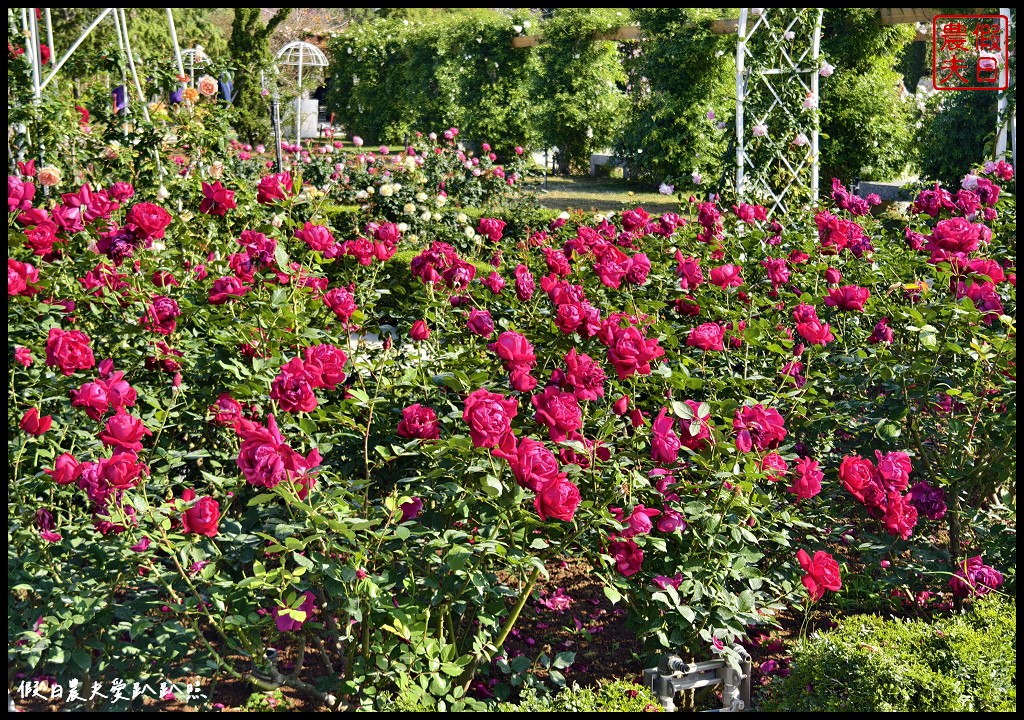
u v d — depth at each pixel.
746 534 2.22
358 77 19.98
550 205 14.45
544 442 2.35
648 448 2.70
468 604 2.59
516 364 2.21
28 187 3.39
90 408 2.14
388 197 9.45
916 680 2.21
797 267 4.25
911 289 3.55
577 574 3.34
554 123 18.30
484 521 2.12
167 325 2.89
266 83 16.66
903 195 10.98
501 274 4.24
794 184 7.94
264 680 2.28
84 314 3.35
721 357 3.30
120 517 2.00
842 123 14.53
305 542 1.92
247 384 2.43
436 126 18.69
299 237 3.31
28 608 2.22
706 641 2.45
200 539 2.19
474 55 18.33
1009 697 2.15
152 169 5.17
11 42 5.10
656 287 3.79
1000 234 4.60
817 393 3.42
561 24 17.92
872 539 2.96
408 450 2.43
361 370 2.65
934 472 3.14
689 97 15.66
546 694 2.29
